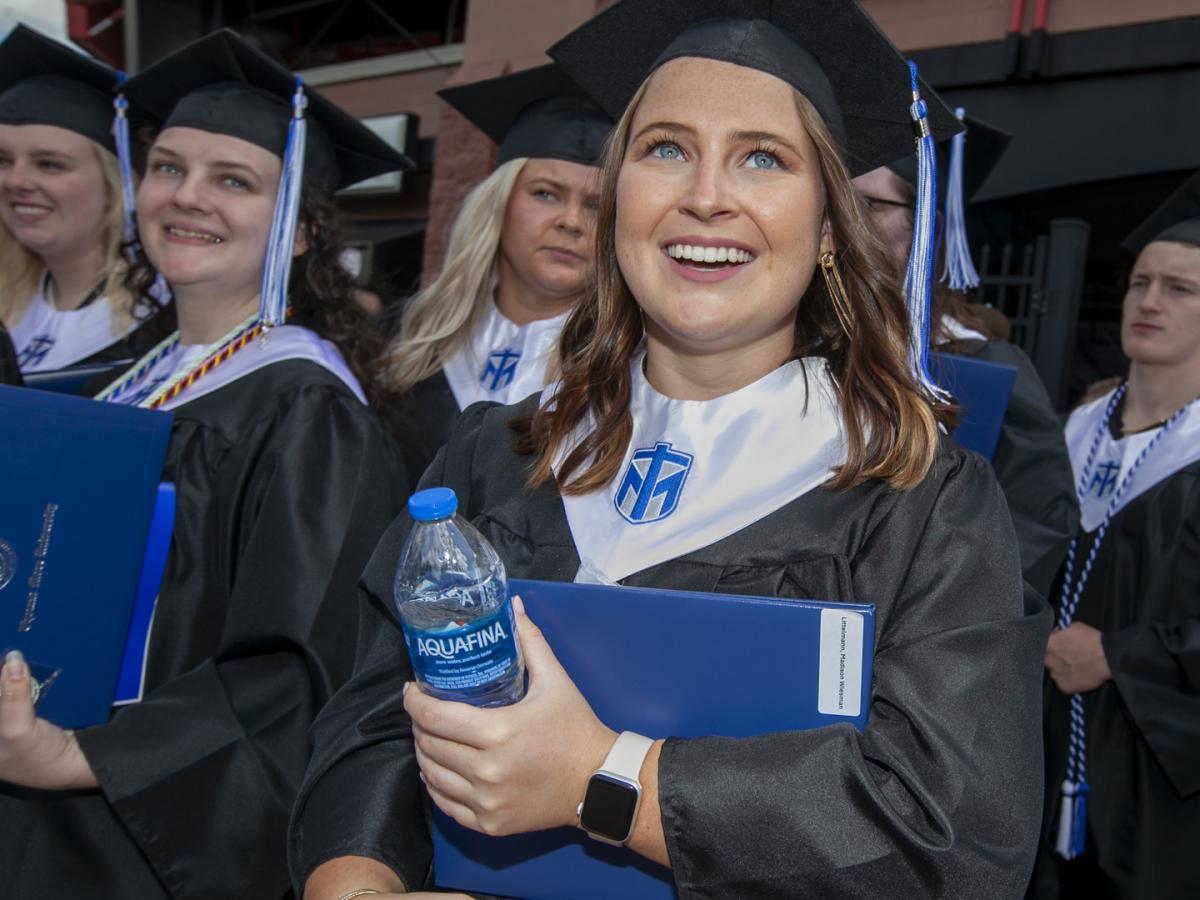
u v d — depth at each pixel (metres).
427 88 8.13
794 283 1.22
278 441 1.81
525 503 1.38
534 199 2.82
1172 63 4.79
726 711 1.11
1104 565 2.79
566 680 1.09
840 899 1.01
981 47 5.28
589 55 1.52
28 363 3.02
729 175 1.19
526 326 2.90
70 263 3.09
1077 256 5.04
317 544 1.72
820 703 1.08
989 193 5.42
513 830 1.06
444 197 6.91
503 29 6.80
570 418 1.40
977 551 1.15
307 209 2.19
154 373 2.13
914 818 1.02
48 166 2.92
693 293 1.22
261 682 1.68
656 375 1.38
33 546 1.50
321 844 1.22
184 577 1.79
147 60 9.31
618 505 1.30
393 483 1.91
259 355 1.98
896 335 1.30
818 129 1.23
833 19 1.28
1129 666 2.48
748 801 1.03
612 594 1.12
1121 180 5.14
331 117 2.21
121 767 1.55
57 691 1.55
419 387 2.98
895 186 2.59
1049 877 2.70
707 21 1.33
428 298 3.03
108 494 1.58
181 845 1.59
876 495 1.21
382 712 1.30
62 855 1.71
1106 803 2.58
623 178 1.25
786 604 1.07
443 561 1.08
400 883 1.19
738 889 1.03
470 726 1.03
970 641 1.09
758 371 1.33
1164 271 2.85
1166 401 2.93
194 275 2.02
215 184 2.03
